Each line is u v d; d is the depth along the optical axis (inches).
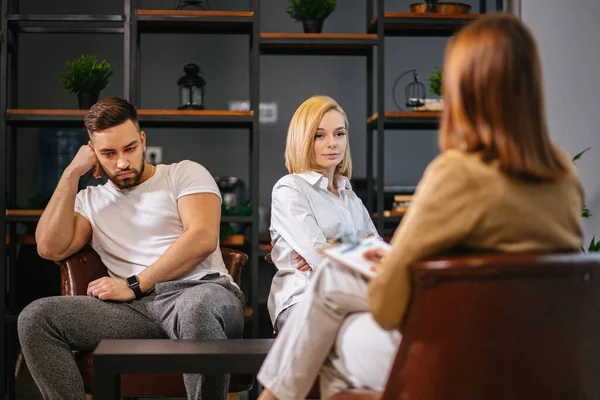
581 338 45.0
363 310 55.7
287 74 180.7
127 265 100.7
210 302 89.0
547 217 47.7
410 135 181.9
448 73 49.2
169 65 178.4
